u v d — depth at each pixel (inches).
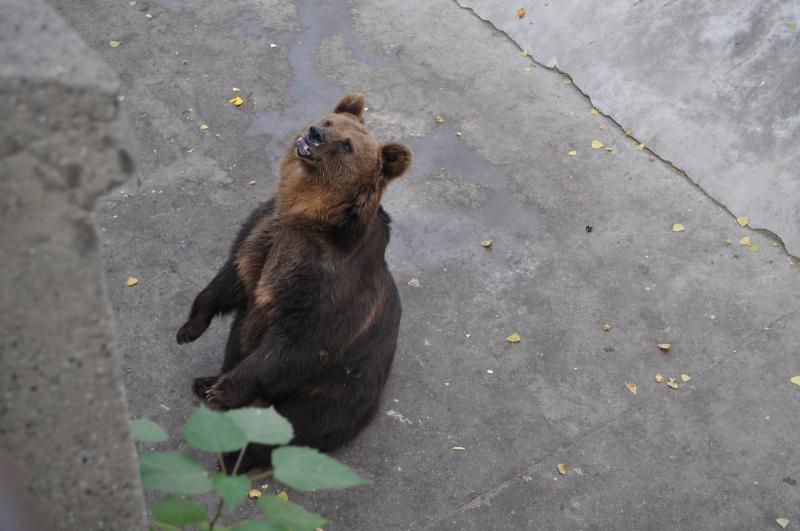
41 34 69.4
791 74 295.9
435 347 235.1
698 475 209.3
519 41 343.9
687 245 268.8
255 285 196.2
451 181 285.9
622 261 263.1
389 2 359.3
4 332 74.9
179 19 339.9
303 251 180.4
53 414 80.6
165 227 259.0
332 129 175.9
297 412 196.2
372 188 179.3
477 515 197.6
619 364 234.5
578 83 325.4
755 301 252.4
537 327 242.8
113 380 81.3
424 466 206.7
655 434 217.9
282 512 82.6
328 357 187.6
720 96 302.0
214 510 189.0
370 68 327.6
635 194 285.4
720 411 223.8
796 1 309.9
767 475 209.9
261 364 186.9
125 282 241.6
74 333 77.3
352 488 199.9
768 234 272.4
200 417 83.1
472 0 358.9
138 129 291.4
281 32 339.0
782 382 231.3
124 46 324.8
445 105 314.7
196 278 245.4
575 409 223.0
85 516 87.9
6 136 66.1
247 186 276.1
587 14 336.5
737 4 317.4
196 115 299.6
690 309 249.8
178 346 226.8
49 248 72.3
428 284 252.1
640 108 310.3
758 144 287.4
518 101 319.0
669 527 198.4
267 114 303.1
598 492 204.4
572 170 293.0
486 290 252.1
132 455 86.6
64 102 66.4
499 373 230.2
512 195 282.8
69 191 70.2
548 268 260.1
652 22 325.1
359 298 185.5
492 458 210.1
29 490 84.0
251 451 194.2
